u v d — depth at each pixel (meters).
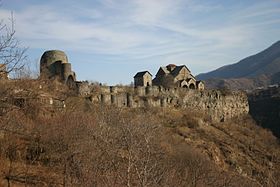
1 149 29.61
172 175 27.09
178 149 53.28
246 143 93.00
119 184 20.86
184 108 98.94
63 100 40.72
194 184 34.50
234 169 70.12
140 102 87.38
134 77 114.75
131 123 31.45
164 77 116.56
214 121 104.31
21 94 21.47
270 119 124.19
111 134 27.91
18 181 27.91
